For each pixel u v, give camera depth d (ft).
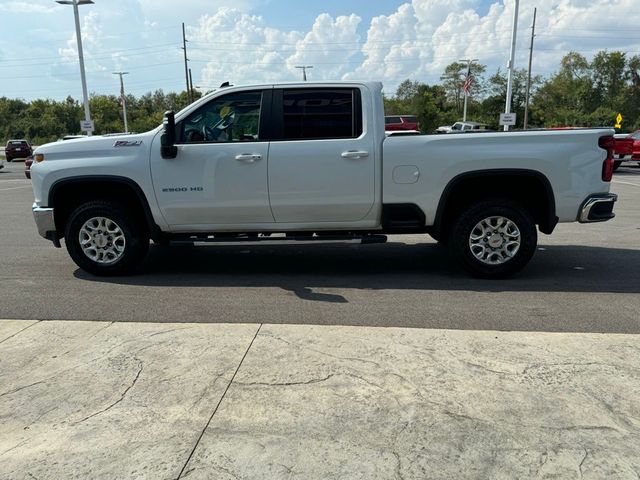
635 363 11.61
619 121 101.04
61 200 19.51
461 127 108.58
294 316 14.98
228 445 8.98
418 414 9.76
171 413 9.94
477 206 17.98
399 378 11.03
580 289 17.38
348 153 17.70
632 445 8.84
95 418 9.84
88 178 18.49
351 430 9.32
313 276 19.51
